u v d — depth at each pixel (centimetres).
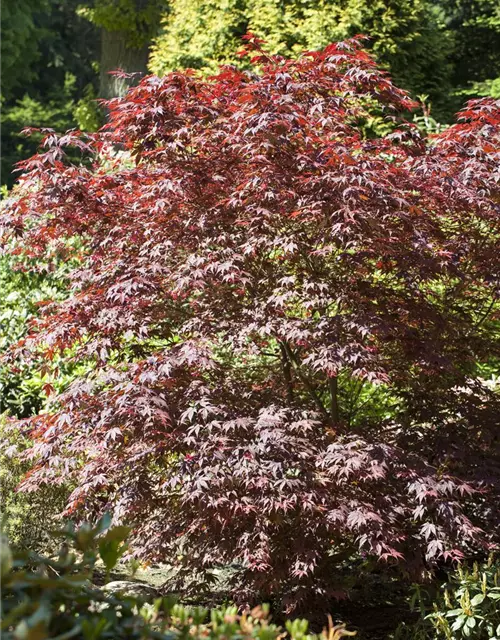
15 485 606
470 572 517
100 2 1775
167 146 511
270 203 500
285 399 555
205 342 507
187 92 527
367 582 582
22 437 641
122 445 525
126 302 511
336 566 581
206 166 522
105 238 531
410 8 1320
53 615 175
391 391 588
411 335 512
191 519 514
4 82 2427
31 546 582
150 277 507
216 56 1341
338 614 534
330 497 477
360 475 471
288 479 461
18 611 155
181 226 525
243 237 521
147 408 472
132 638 181
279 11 1269
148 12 1728
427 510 492
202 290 525
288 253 507
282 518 490
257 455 472
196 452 480
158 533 520
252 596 498
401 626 493
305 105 541
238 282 516
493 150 530
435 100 1395
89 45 2806
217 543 505
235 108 520
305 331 482
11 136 2467
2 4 2273
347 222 479
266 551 478
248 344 510
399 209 502
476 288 582
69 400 515
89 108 1861
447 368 502
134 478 516
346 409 606
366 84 545
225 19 1325
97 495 564
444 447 514
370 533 459
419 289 541
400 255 512
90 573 196
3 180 2397
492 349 564
